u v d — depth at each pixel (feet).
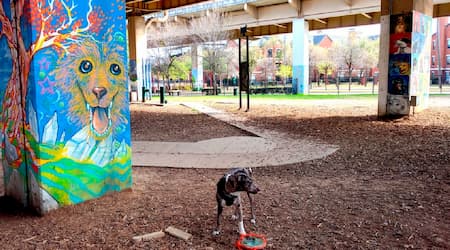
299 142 34.83
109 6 18.63
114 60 19.07
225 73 184.96
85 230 14.90
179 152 31.35
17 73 17.08
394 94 48.11
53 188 16.96
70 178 17.57
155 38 150.71
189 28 146.41
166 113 65.16
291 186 20.74
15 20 16.67
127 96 19.81
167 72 165.89
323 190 19.71
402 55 47.14
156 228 14.96
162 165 26.66
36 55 15.99
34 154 16.60
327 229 14.43
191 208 17.29
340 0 107.86
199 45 154.30
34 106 16.22
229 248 13.06
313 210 16.61
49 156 16.69
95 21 18.08
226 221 15.53
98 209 17.34
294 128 43.98
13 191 18.45
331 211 16.40
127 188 20.15
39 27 16.03
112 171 19.40
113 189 19.52
